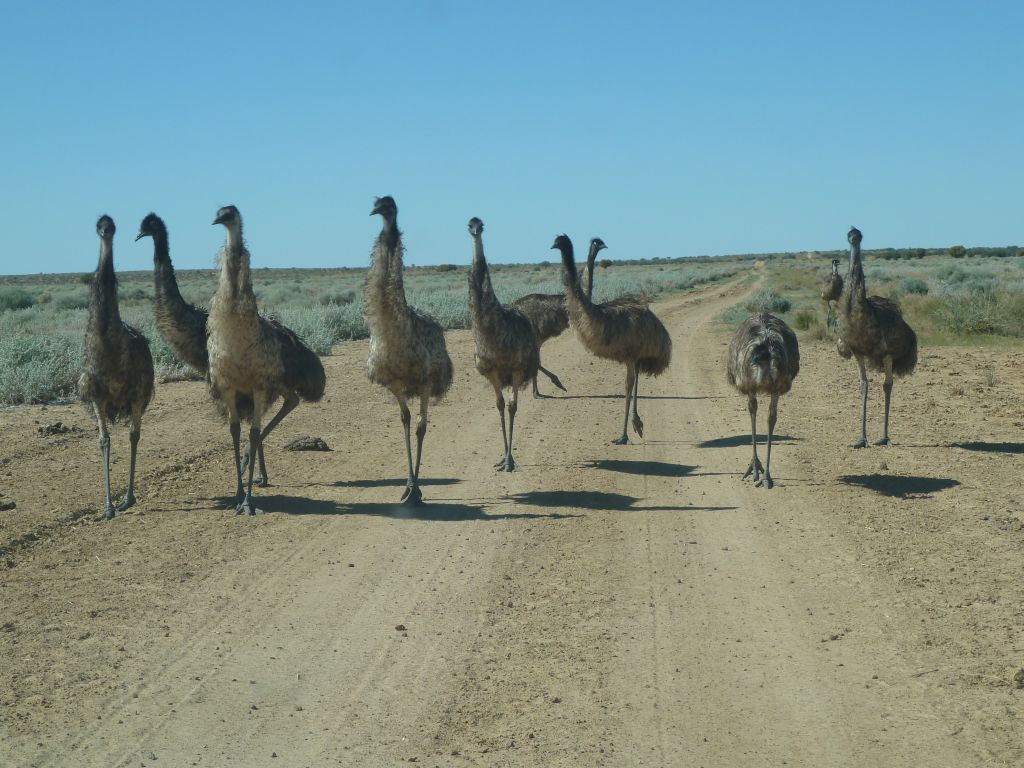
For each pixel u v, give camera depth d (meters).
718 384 20.42
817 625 7.18
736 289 71.94
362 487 11.52
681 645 6.88
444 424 15.70
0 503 10.16
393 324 10.20
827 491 11.01
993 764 5.15
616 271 136.50
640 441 14.38
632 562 8.70
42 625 7.14
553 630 7.17
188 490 11.22
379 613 7.52
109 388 9.94
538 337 18.16
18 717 5.77
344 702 6.05
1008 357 24.20
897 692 6.05
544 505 10.68
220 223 9.36
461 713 5.91
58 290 81.75
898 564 8.41
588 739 5.57
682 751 5.43
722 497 10.95
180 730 5.68
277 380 10.28
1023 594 7.56
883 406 16.92
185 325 10.65
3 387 17.64
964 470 11.84
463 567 8.58
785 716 5.81
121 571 8.33
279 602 7.72
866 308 13.06
